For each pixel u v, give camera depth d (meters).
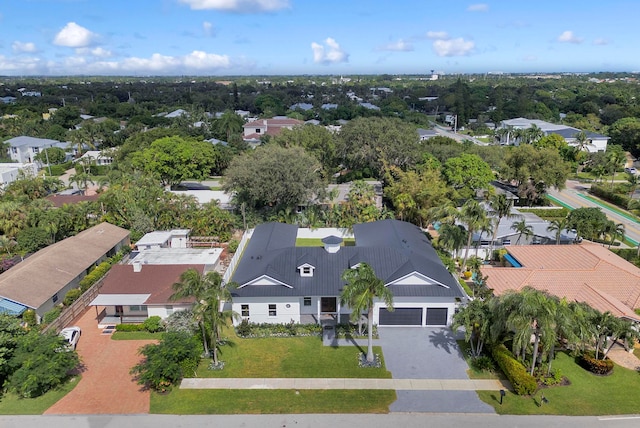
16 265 46.03
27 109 166.75
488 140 139.00
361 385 31.23
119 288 40.31
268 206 68.75
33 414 28.41
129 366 33.59
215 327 33.28
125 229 59.31
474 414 28.42
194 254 49.38
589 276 41.84
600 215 53.66
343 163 94.81
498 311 30.97
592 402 29.53
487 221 46.88
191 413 28.56
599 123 152.75
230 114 126.56
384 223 52.16
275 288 38.72
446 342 36.47
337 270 40.47
